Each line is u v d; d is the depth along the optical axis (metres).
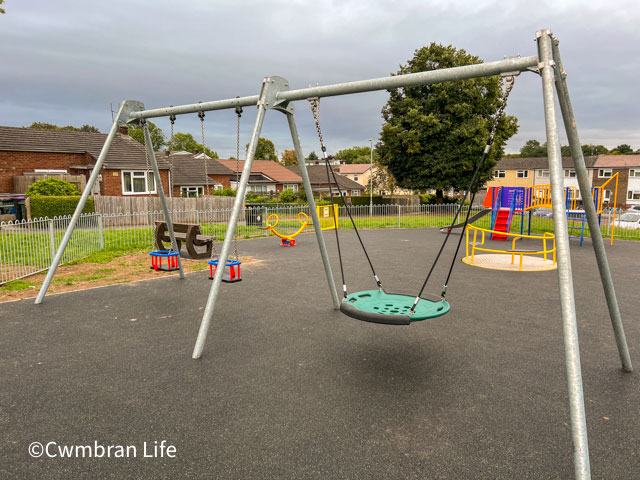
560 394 3.42
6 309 5.86
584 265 9.62
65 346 4.48
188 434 2.85
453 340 4.67
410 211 22.95
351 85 4.40
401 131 30.36
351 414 3.10
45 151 24.84
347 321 5.36
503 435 2.84
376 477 2.42
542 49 3.15
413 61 31.84
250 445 2.72
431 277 8.23
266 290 7.05
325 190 57.25
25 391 3.46
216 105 5.32
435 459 2.58
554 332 4.95
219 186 40.78
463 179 30.61
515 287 7.34
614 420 3.04
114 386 3.56
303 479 2.40
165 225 8.66
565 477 2.43
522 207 16.06
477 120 29.20
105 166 25.17
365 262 10.04
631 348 4.45
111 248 11.83
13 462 2.55
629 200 51.81
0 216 17.98
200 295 6.69
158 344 4.54
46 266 9.07
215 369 3.90
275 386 3.56
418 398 3.35
